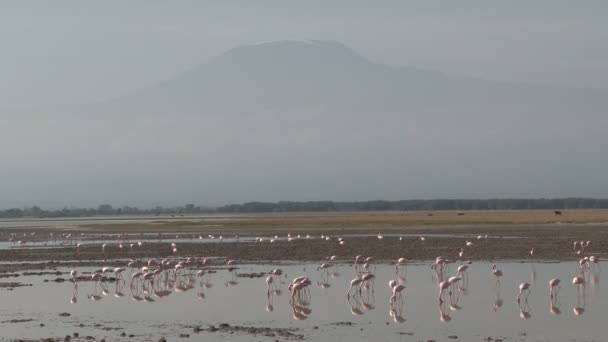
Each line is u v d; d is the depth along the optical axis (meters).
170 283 57.62
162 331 37.41
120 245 95.69
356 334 36.12
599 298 46.94
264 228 151.62
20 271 68.38
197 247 97.00
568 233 110.12
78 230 160.75
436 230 129.62
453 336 35.41
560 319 39.91
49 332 37.47
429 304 45.31
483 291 50.28
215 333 36.62
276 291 52.03
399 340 34.62
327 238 102.81
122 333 36.88
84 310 44.75
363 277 49.53
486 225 143.38
